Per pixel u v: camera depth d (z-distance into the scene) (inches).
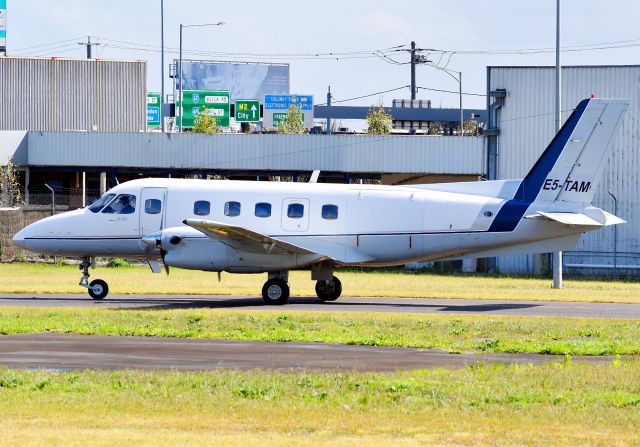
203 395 2504.9
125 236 5511.8
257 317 4379.9
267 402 2429.9
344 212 5378.9
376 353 3326.8
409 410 2354.8
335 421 2234.3
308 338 3639.3
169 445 1979.6
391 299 5664.4
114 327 3909.9
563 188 5354.3
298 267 5275.6
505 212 5315.0
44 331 3814.0
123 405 2380.7
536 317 4598.9
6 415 2273.6
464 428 2177.7
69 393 2524.6
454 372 2901.1
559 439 2081.7
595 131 5329.7
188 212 5438.0
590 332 3959.2
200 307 5039.4
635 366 3029.0
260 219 5393.7
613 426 2208.4
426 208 5349.4
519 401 2472.9
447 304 5344.5
